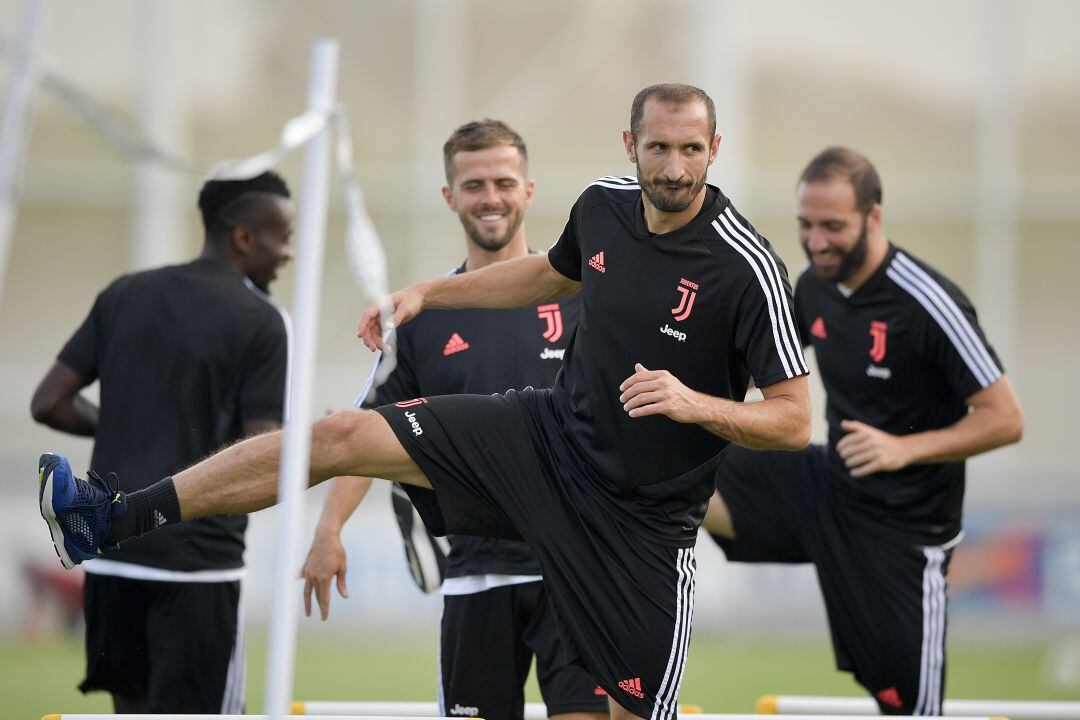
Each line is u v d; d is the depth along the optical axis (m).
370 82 63.50
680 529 16.14
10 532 45.50
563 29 64.06
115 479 15.48
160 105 62.12
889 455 19.23
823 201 20.12
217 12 62.84
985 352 19.86
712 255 15.23
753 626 48.62
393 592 47.56
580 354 16.02
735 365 15.73
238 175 11.57
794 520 21.62
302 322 12.02
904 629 20.91
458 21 63.69
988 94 64.44
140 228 61.28
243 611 19.86
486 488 16.06
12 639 44.59
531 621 18.09
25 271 62.47
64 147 62.38
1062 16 64.25
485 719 18.20
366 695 32.19
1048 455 63.78
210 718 15.42
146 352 19.22
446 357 18.70
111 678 19.67
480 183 18.70
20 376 62.03
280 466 15.29
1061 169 64.56
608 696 16.67
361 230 12.55
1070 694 33.78
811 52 64.62
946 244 64.81
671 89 14.69
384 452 15.77
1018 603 46.88
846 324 20.89
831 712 21.50
